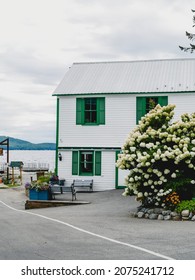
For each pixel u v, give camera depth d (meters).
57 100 29.14
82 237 11.70
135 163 16.25
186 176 15.97
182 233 11.91
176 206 15.40
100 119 28.36
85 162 28.81
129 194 16.84
